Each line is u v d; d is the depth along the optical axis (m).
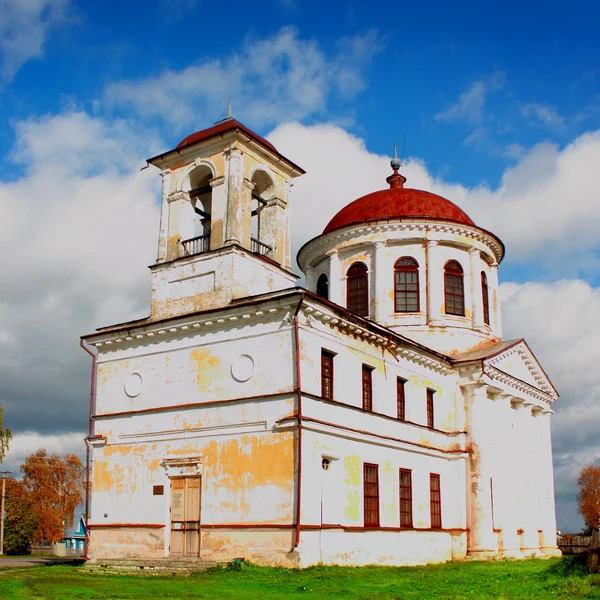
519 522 37.16
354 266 39.88
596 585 19.47
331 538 25.17
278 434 24.80
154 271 30.31
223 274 28.08
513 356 38.38
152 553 26.67
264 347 26.02
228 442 25.92
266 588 20.14
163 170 31.73
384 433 29.45
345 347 28.09
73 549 62.28
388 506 29.00
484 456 33.84
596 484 91.88
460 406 35.00
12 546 67.50
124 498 28.06
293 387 24.91
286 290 25.88
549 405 42.50
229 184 29.23
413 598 18.06
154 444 27.84
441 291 38.41
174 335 28.52
